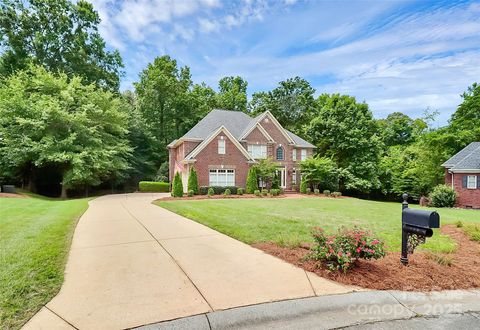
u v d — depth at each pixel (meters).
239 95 46.84
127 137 32.91
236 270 4.59
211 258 5.22
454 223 9.24
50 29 29.94
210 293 3.71
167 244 6.22
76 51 30.78
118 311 3.19
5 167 22.28
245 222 8.70
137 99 40.59
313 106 44.59
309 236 6.88
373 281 4.13
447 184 24.31
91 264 4.80
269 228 7.75
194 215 10.24
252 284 4.03
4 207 11.38
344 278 4.20
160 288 3.84
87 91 25.39
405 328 2.99
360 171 29.80
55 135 21.72
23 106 20.39
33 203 13.58
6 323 2.87
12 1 27.94
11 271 4.13
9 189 19.39
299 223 8.72
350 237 4.51
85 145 23.31
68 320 2.98
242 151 24.23
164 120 39.75
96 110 23.66
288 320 3.10
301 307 3.38
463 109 30.12
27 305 3.26
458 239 7.11
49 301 3.40
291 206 14.38
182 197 19.50
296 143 29.39
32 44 29.16
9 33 27.53
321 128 32.16
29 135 20.77
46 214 9.90
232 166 23.89
